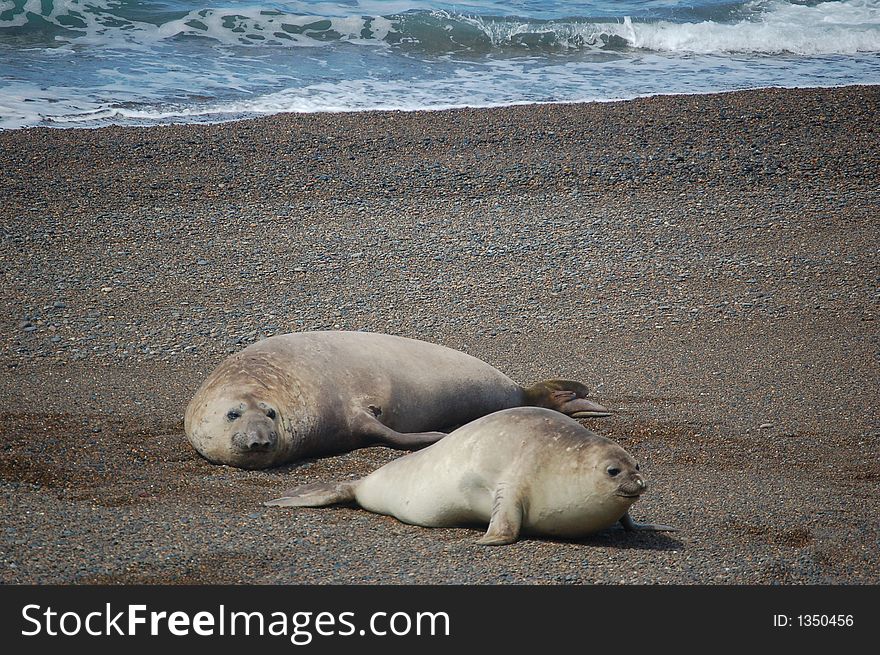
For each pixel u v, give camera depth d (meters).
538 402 32.62
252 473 26.28
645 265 48.66
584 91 87.75
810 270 48.19
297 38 101.62
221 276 46.53
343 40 102.56
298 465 27.27
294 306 43.00
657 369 36.44
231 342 38.81
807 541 22.22
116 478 25.03
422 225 54.19
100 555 20.30
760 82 92.75
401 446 28.34
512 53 102.56
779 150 67.25
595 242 51.81
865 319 42.19
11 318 40.59
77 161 63.19
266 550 20.86
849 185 61.12
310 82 87.25
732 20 119.44
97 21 100.00
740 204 57.88
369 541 21.53
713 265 48.78
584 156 66.25
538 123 73.81
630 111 77.00
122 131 69.56
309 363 28.84
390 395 29.48
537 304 43.62
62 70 85.94
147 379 34.53
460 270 47.78
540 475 21.41
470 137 70.50
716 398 33.50
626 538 22.12
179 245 50.56
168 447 27.80
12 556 20.02
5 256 48.12
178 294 44.12
